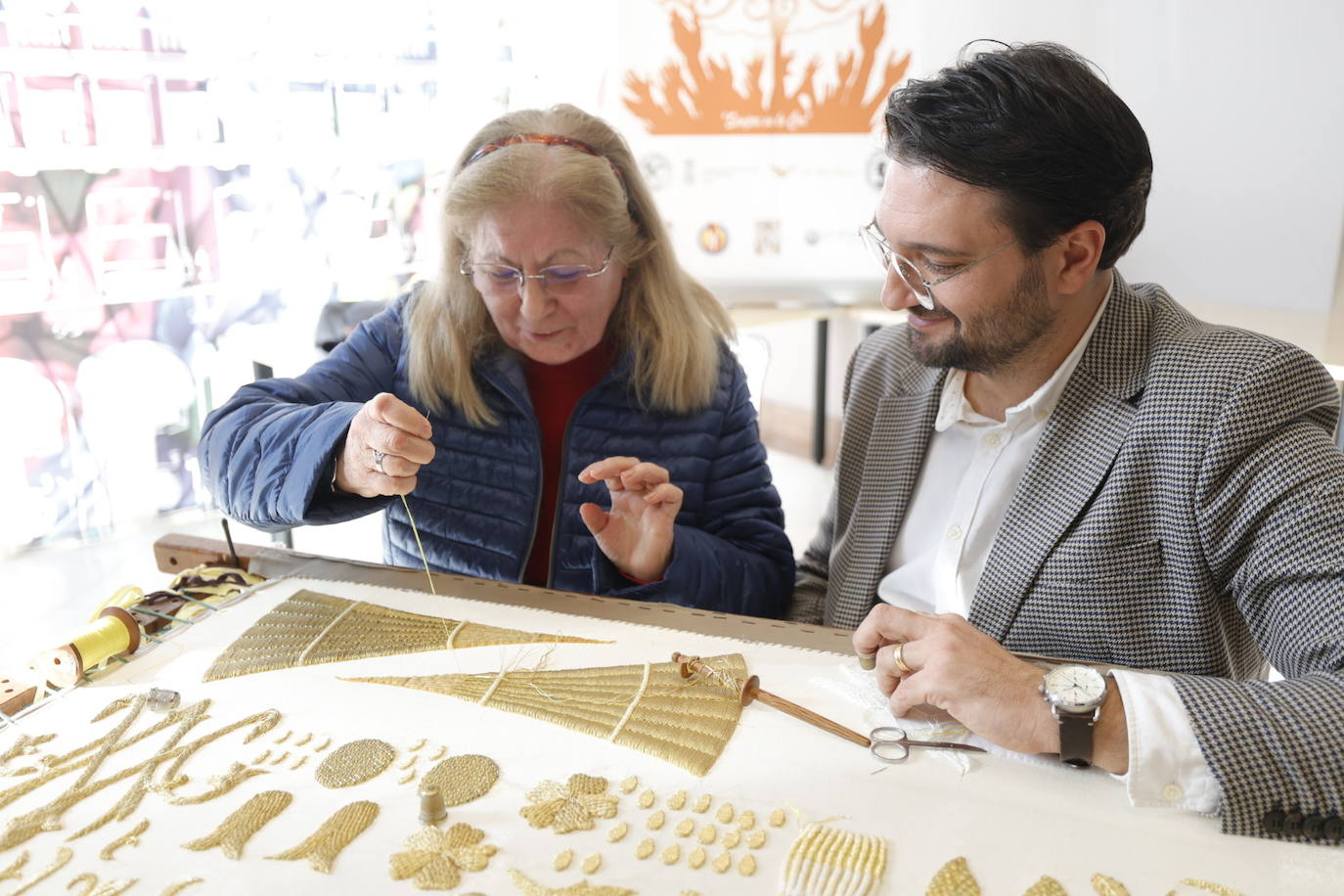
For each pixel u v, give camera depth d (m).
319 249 4.03
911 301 1.22
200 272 3.79
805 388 4.81
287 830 0.90
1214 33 3.20
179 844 0.88
